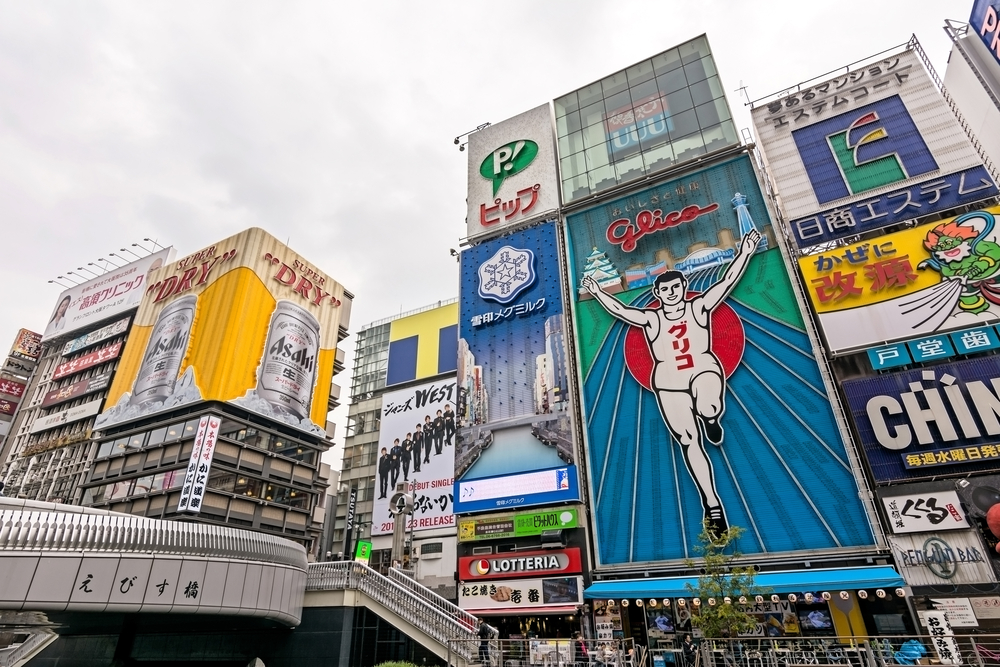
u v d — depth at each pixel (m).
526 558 31.70
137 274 72.88
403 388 64.56
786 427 28.34
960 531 22.97
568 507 31.86
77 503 56.62
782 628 25.06
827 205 32.75
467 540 33.72
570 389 34.88
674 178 38.41
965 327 26.30
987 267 26.89
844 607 24.66
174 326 61.56
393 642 23.98
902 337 27.36
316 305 69.75
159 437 55.09
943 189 30.27
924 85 33.28
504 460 34.91
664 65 43.41
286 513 58.38
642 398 32.59
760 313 31.31
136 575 19.12
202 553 21.08
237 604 21.50
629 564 29.02
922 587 22.75
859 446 26.59
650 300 34.88
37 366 78.25
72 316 76.50
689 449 30.11
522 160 46.00
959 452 24.08
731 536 21.70
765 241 33.03
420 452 59.62
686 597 25.30
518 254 41.50
